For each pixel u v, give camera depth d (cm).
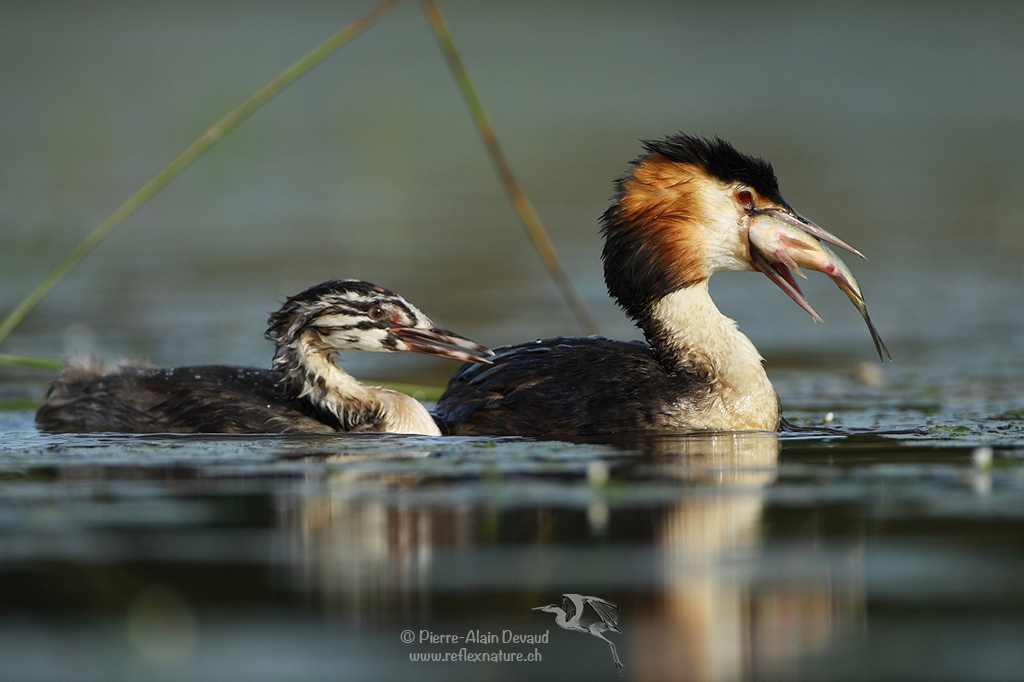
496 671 677
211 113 5088
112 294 2295
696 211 1338
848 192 3531
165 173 1392
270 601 752
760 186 1347
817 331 2030
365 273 2511
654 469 1076
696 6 9781
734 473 1056
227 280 2438
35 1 9575
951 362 1755
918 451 1158
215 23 8975
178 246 2859
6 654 682
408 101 6112
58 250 2777
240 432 1265
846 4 9769
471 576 790
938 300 2252
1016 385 1587
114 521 909
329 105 6056
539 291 2348
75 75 6359
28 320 2053
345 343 1288
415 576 789
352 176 4138
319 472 1063
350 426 1284
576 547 848
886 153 4353
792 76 6931
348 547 849
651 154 1369
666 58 7812
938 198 3416
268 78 6034
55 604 750
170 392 1304
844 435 1261
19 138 4681
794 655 680
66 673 659
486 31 8975
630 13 9694
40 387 1641
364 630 713
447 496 973
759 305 2278
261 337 1930
